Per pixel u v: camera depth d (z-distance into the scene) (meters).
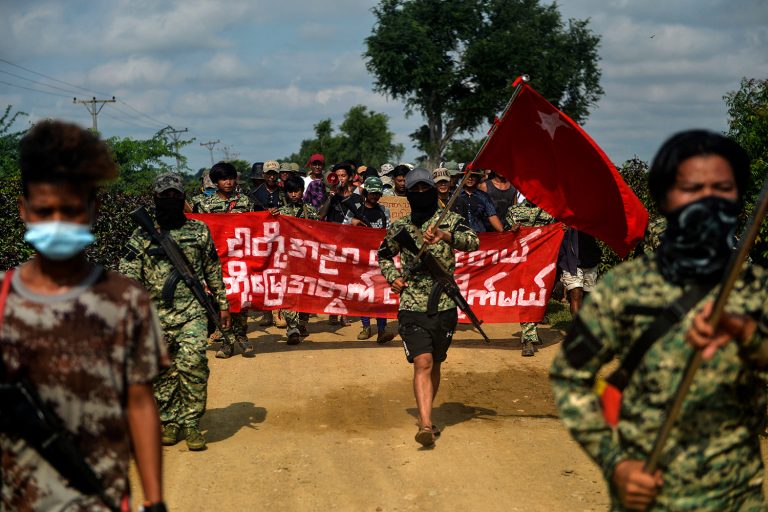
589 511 4.89
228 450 6.05
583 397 2.52
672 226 2.43
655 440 2.41
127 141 34.97
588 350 2.52
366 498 5.14
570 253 9.41
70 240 2.34
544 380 8.19
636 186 10.12
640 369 2.44
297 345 9.80
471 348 9.59
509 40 49.25
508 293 9.41
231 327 9.23
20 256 9.05
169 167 35.72
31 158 2.38
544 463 5.75
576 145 6.56
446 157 54.06
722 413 2.40
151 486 2.53
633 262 2.53
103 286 2.47
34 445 2.40
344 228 9.68
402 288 6.29
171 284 5.97
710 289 2.39
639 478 2.34
